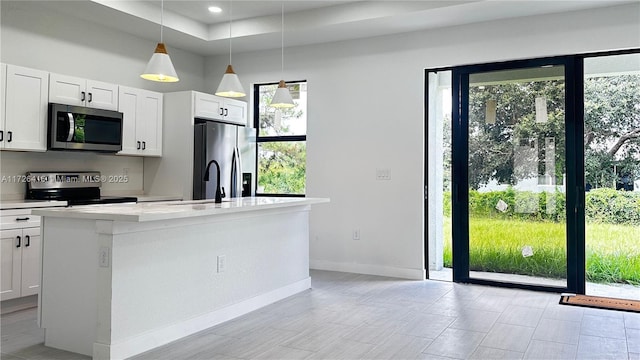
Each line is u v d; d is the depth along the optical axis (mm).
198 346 3102
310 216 5891
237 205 3604
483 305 4145
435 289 4758
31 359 2861
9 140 4066
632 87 4535
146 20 5066
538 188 4781
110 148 4895
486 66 5027
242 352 2994
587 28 4523
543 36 4695
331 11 5105
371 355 2949
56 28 4812
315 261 5855
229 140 5781
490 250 4973
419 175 5273
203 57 6605
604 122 4629
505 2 4379
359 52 5613
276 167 6301
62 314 3029
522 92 4867
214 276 3578
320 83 5848
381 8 4844
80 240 2963
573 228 4609
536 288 4727
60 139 4398
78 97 4637
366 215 5555
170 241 3209
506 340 3236
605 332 3414
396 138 5395
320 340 3227
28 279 3975
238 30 5613
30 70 4234
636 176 4559
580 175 4609
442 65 5156
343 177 5691
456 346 3115
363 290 4703
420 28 5195
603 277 4777
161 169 5695
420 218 5262
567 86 4652
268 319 3709
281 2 5016
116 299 2836
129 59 5590
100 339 2830
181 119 5547
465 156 5098
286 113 6246
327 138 5797
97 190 5207
